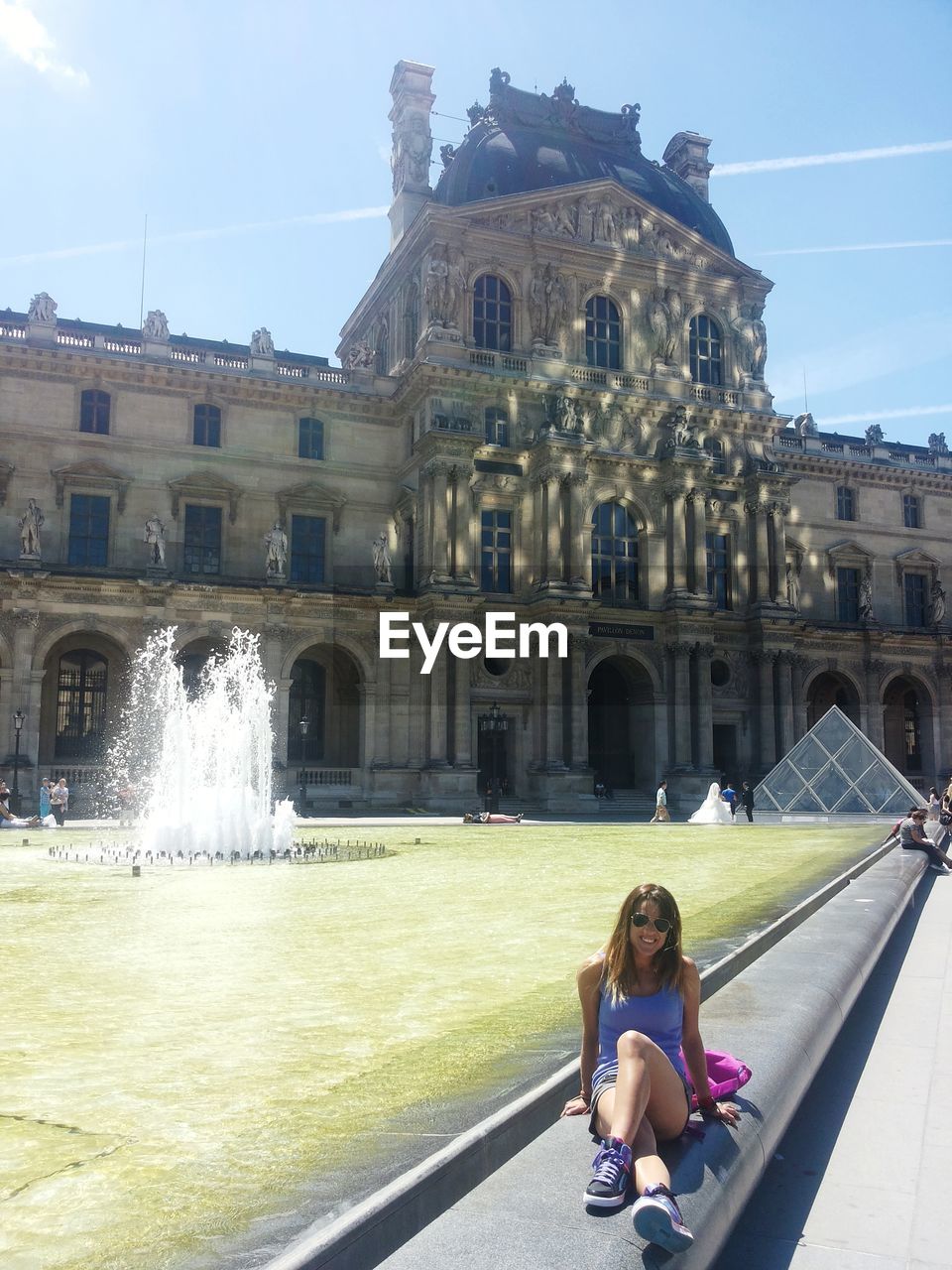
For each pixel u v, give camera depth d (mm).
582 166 82938
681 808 72500
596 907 22094
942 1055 11695
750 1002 10539
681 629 75938
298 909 21828
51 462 68562
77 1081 9641
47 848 38312
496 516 74875
